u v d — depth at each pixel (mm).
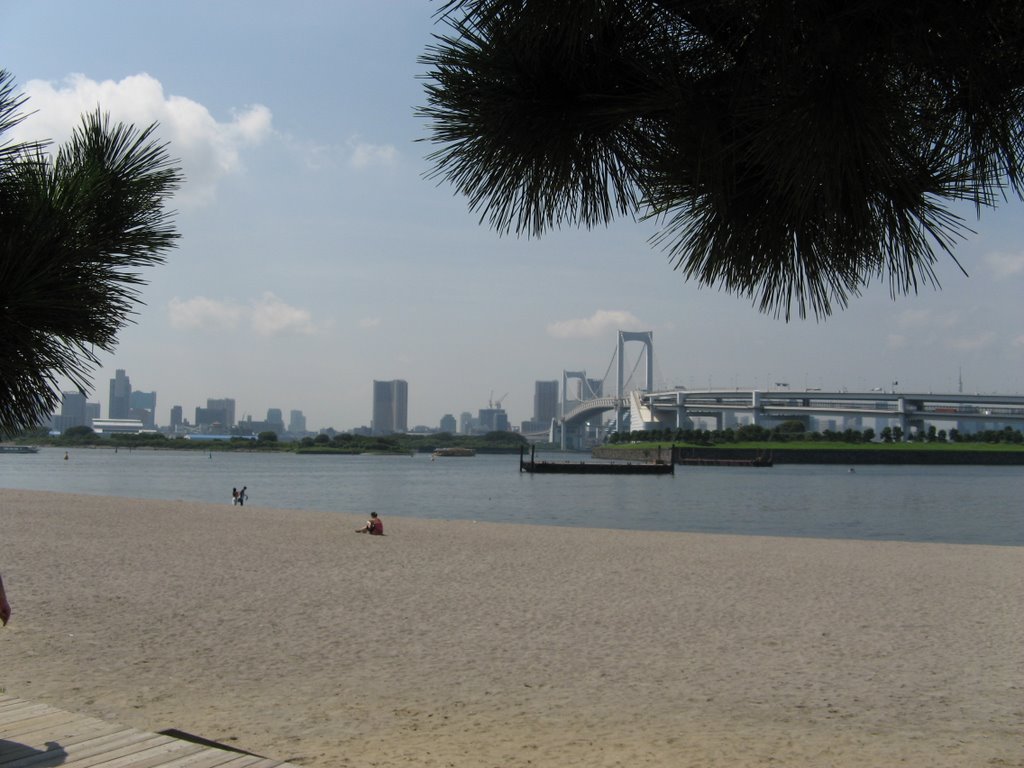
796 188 2756
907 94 2795
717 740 7004
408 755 6484
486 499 62219
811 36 2617
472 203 3344
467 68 3145
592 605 13719
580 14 2734
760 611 13391
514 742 6898
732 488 79688
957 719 7750
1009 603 14359
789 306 3244
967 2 2559
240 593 14250
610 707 8102
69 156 3211
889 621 12703
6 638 10555
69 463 143625
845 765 6332
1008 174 2740
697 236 3422
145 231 3201
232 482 84438
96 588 14328
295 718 7605
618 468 115812
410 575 16688
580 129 3193
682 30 3045
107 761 4242
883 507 54312
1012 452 161125
